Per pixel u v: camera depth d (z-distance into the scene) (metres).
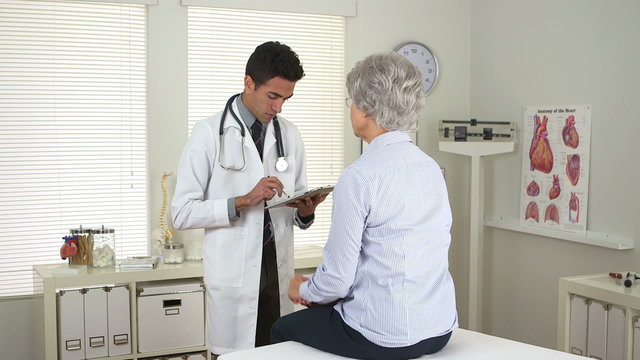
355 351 1.69
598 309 2.73
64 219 3.42
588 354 2.78
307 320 1.84
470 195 4.14
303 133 3.86
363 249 1.64
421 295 1.63
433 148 4.17
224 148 2.34
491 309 4.09
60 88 3.38
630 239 3.13
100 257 3.19
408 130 1.68
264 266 2.40
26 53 3.32
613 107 3.21
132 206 3.54
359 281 1.66
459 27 4.21
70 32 3.38
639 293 2.58
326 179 3.92
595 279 2.86
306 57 3.85
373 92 1.63
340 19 3.92
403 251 1.60
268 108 2.29
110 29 3.45
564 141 3.50
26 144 3.34
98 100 3.45
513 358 1.77
